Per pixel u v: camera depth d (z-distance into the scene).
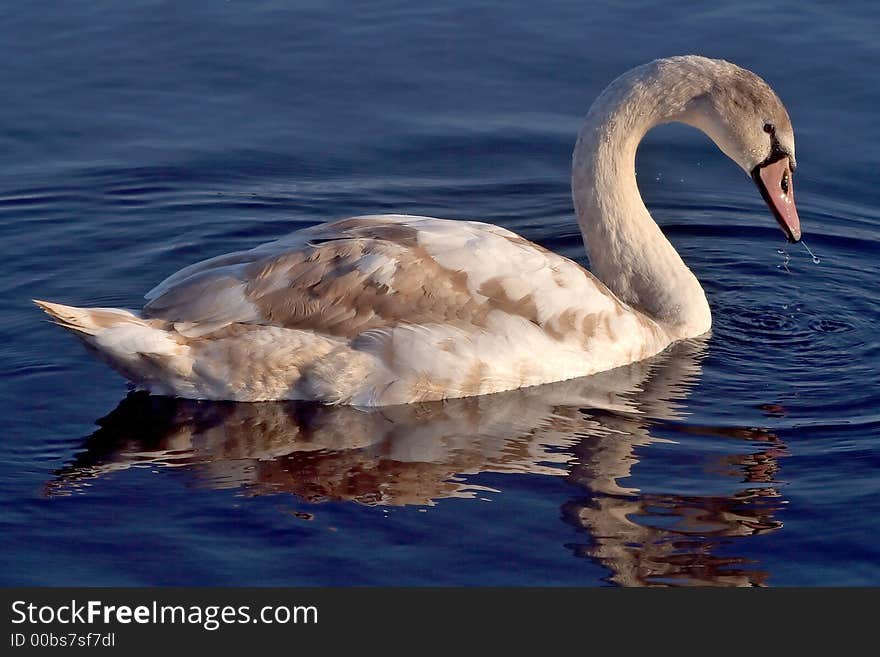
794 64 20.88
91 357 14.35
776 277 16.86
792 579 10.77
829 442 12.71
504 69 21.12
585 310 13.95
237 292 13.17
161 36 22.02
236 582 10.64
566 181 18.88
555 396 13.66
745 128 14.84
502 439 12.79
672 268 15.14
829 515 11.48
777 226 18.17
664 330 14.92
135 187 18.44
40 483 11.98
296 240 13.70
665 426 13.06
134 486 11.95
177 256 16.94
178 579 10.69
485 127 19.89
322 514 11.49
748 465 12.30
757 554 11.02
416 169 19.08
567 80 20.78
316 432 12.88
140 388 13.48
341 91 20.67
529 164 19.20
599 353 14.09
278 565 10.84
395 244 13.48
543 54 21.42
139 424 12.99
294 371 13.17
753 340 15.12
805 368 14.41
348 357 13.21
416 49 21.69
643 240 15.09
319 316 13.20
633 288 15.12
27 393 13.60
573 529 11.29
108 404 13.39
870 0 22.75
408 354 13.27
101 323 12.91
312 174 18.91
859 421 13.12
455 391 13.52
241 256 13.52
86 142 19.38
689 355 14.71
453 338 13.37
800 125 19.69
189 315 13.16
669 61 14.94
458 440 12.76
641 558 10.95
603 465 12.30
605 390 13.82
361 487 11.92
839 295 16.33
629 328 14.31
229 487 11.92
